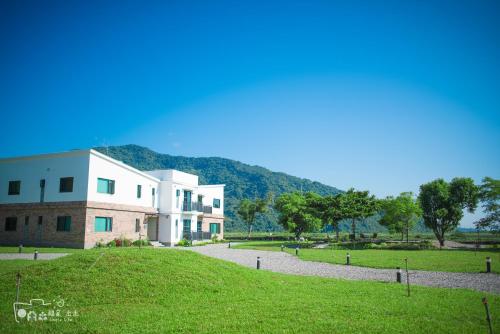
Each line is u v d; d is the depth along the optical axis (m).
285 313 10.08
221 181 192.50
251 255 30.02
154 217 41.91
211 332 8.52
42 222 34.03
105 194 34.16
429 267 21.36
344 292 13.20
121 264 13.44
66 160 33.88
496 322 9.37
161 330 8.65
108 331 8.60
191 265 14.52
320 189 198.25
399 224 49.97
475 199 48.12
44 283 12.09
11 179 36.72
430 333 8.51
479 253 31.67
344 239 56.47
